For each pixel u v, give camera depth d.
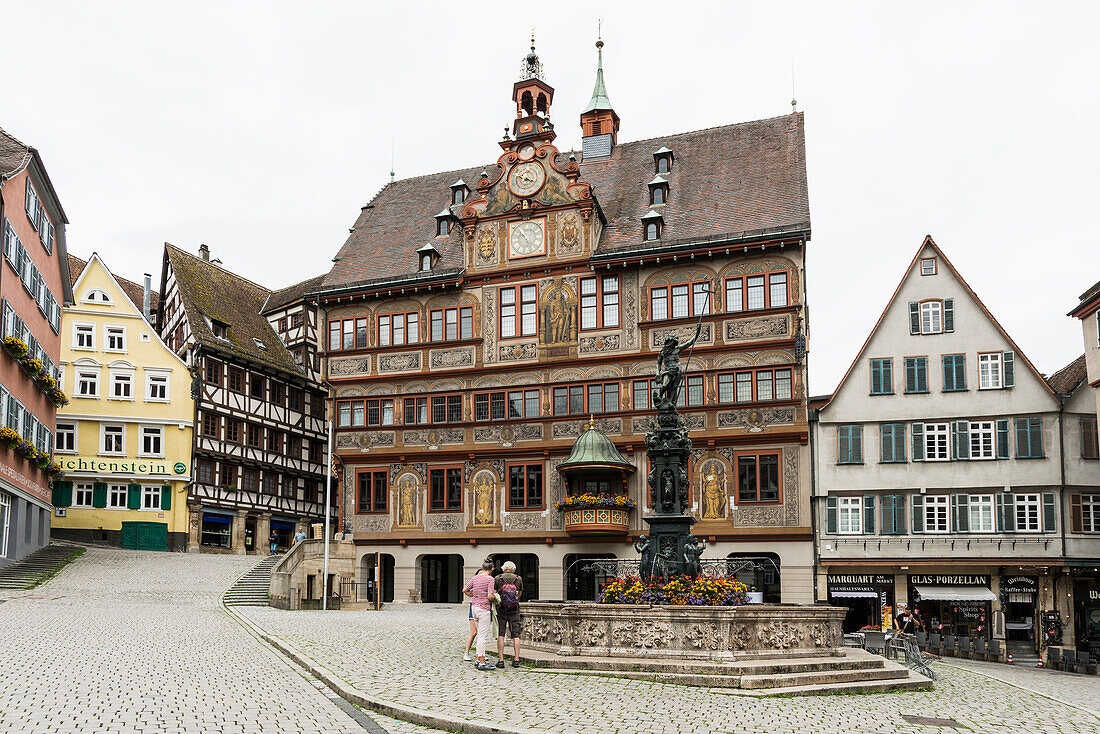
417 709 12.97
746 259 40.94
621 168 47.69
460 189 49.66
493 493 43.50
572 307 43.22
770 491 39.66
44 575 37.88
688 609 17.39
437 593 47.59
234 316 59.72
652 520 21.19
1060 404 38.91
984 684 21.03
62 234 46.72
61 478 51.41
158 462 52.47
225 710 12.41
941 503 39.44
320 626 26.02
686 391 41.09
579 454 40.59
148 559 45.31
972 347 40.19
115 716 11.67
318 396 63.34
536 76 48.41
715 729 12.60
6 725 10.96
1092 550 38.00
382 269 47.38
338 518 46.00
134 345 53.25
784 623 18.20
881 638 28.44
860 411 40.62
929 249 41.41
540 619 19.77
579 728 12.28
